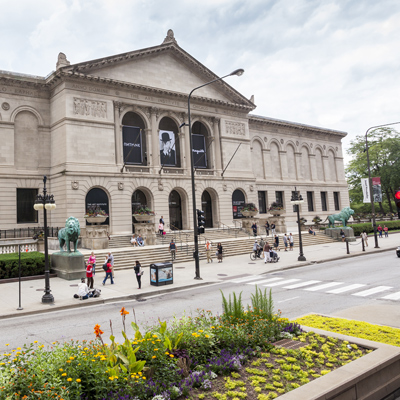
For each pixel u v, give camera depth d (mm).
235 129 49844
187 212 43625
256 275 23344
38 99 37719
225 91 48656
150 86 41000
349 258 29656
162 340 7195
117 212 37812
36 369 5719
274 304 14508
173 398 5941
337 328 9328
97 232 31438
